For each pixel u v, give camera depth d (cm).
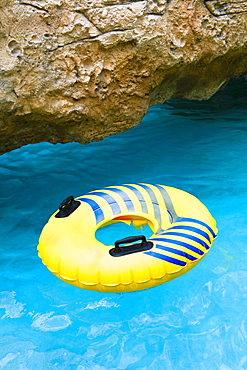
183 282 328
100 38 377
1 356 272
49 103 387
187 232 316
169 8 408
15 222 418
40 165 540
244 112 688
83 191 470
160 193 367
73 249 305
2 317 304
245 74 608
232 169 500
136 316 301
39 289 330
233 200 434
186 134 612
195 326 288
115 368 261
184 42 435
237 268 338
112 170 517
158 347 274
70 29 366
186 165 516
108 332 288
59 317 303
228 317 293
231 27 464
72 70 383
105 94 413
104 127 450
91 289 293
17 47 352
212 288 320
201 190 456
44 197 462
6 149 445
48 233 327
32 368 263
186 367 259
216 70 527
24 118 394
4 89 355
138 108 453
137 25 387
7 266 356
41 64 366
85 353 272
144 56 411
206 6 438
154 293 320
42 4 350
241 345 272
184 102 746
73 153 571
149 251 297
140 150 569
